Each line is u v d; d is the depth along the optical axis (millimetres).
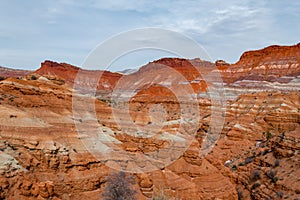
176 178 25188
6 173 21188
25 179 21672
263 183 26719
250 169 31188
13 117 25531
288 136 30109
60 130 26359
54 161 23625
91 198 22547
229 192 27172
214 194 25828
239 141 42969
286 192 23297
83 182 23125
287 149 28688
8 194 20484
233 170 33500
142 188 23406
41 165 23344
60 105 30375
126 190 22469
